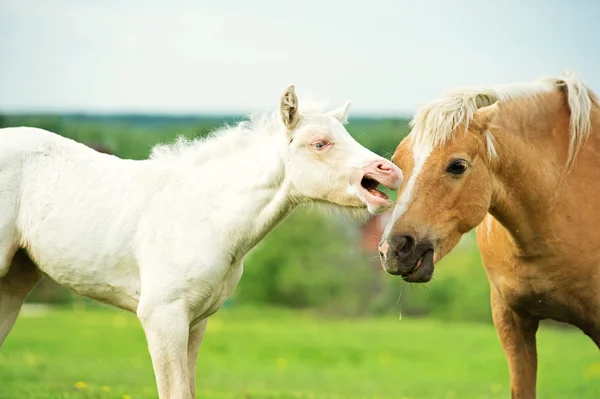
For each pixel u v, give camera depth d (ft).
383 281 125.29
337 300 127.75
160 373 18.17
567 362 57.21
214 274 18.66
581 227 19.79
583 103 20.06
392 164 18.08
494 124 19.38
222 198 19.10
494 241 21.01
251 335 80.23
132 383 37.60
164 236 18.67
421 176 18.75
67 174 19.62
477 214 19.12
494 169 19.45
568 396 39.60
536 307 20.83
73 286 19.76
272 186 19.02
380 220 21.72
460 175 18.80
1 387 30.07
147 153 20.58
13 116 184.14
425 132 19.02
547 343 73.15
